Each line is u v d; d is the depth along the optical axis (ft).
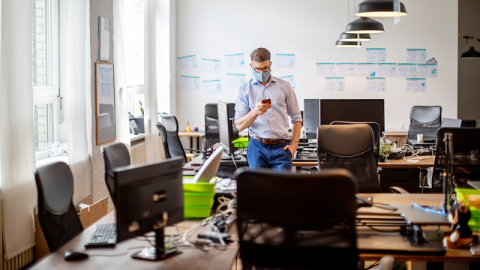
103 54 13.78
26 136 9.34
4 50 8.79
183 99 24.43
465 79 29.32
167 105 22.79
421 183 14.69
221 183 8.38
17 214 9.11
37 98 11.61
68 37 11.44
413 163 12.98
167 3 22.41
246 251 5.61
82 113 11.90
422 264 7.97
